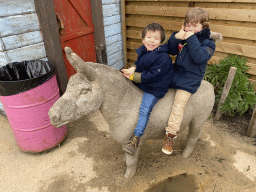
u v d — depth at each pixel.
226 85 3.15
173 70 1.96
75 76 1.58
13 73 2.71
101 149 2.89
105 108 1.75
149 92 1.88
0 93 2.42
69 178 2.45
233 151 2.77
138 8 4.38
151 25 1.70
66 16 3.55
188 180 2.35
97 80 1.57
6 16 2.59
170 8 3.91
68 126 3.41
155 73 1.72
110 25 4.50
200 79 1.94
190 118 2.14
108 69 1.66
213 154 2.72
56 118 1.50
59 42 3.30
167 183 2.32
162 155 2.72
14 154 2.86
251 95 3.26
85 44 4.13
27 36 2.88
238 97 3.25
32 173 2.54
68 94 1.53
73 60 1.50
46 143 2.78
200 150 2.79
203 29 1.69
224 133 3.13
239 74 3.36
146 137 2.08
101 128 3.35
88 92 1.55
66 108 1.53
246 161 2.59
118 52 5.04
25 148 2.78
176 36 1.73
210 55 1.74
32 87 2.38
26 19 2.81
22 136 2.67
